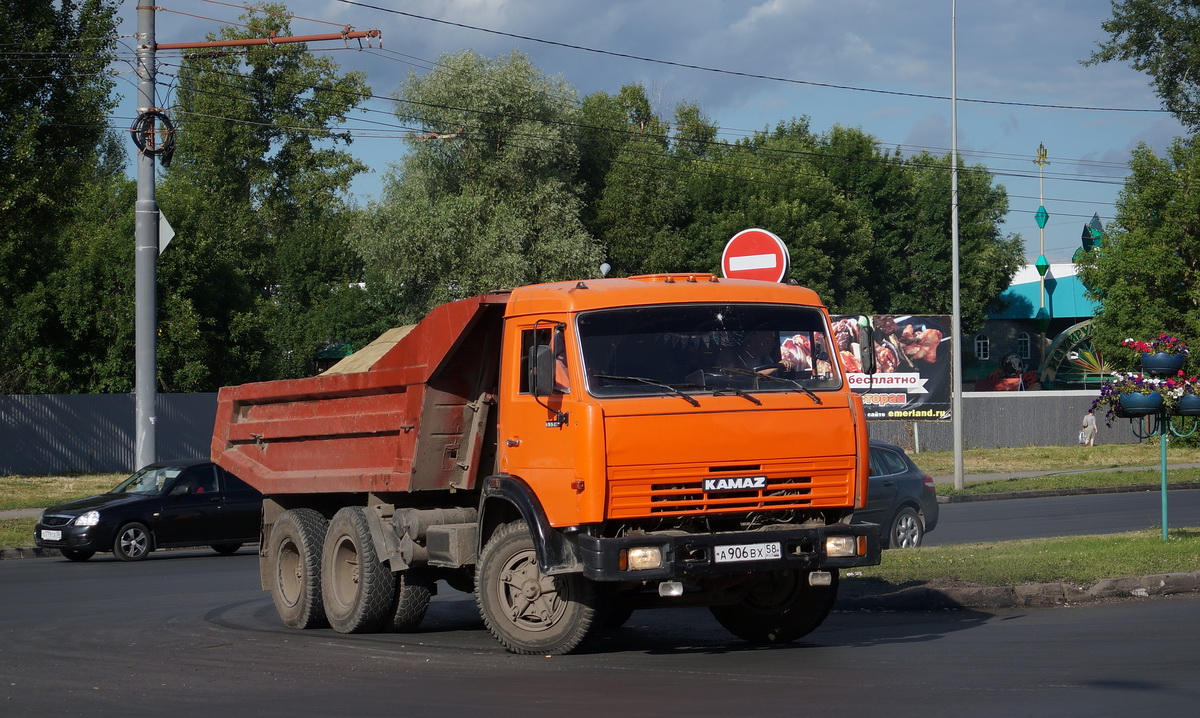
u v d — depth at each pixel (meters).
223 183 60.44
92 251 40.41
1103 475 34.03
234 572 17.03
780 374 8.52
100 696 7.75
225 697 7.62
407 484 9.83
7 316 40.97
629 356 8.27
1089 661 7.97
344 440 11.08
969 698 6.80
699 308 8.52
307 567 11.13
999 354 78.12
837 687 7.27
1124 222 44.75
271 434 12.40
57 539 19.30
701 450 8.10
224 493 20.30
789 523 8.49
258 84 60.81
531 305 8.79
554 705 6.96
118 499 19.62
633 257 56.03
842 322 39.44
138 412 21.80
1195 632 9.13
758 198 60.75
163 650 9.77
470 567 10.12
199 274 43.28
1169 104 46.25
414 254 47.81
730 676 7.78
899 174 69.31
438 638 10.26
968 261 68.88
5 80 29.27
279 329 59.84
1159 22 44.94
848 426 8.52
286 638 10.48
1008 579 11.58
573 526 8.16
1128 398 14.64
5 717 7.14
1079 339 71.00
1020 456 43.34
